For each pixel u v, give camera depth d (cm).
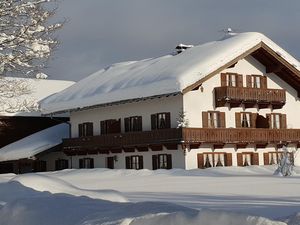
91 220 570
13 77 1214
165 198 1461
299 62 3719
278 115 3822
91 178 2753
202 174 2819
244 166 3262
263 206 1200
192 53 3762
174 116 3391
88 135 4097
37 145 4153
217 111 3500
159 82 3303
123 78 3897
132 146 3559
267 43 3575
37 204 696
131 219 515
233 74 3606
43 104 4275
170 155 3412
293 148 3806
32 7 1078
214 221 435
